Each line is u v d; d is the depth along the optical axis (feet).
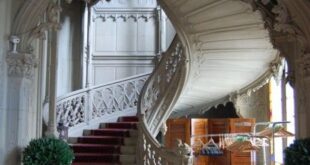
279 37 19.01
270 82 39.32
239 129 40.73
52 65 26.50
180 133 42.55
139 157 30.45
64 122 36.17
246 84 39.24
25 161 18.02
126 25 45.52
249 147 32.78
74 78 43.11
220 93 40.40
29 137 19.24
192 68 32.65
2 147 18.15
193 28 29.81
